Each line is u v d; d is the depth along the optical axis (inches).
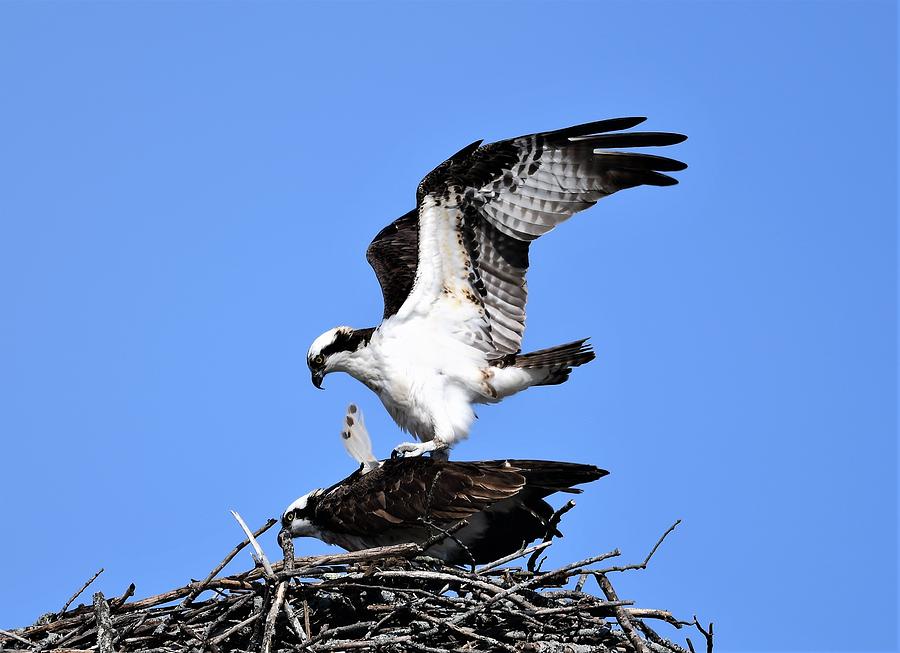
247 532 496.4
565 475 544.4
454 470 549.3
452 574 496.4
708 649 494.9
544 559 539.8
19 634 492.7
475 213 604.1
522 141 587.5
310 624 500.7
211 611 502.0
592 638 498.9
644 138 590.6
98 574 518.6
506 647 477.1
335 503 565.9
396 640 476.4
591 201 604.1
